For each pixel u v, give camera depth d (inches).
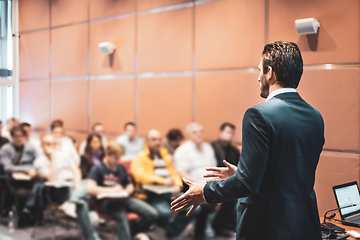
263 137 39.4
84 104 174.6
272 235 40.9
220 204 117.0
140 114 153.8
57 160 135.9
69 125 181.0
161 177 126.5
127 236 109.9
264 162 39.1
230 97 126.7
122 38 158.7
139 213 114.5
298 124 41.9
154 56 148.2
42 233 136.7
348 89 100.7
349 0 99.9
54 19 185.3
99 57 167.8
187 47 138.0
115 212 111.4
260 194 41.8
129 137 151.4
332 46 103.1
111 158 118.0
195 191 43.2
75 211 127.3
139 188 124.7
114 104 162.9
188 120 138.7
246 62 122.6
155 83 148.3
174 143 137.5
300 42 109.0
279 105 42.1
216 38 129.6
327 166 104.0
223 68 128.6
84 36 172.9
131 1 155.0
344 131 101.7
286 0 112.0
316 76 106.0
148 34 149.6
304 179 42.4
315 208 43.6
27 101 198.8
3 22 197.5
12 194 140.9
